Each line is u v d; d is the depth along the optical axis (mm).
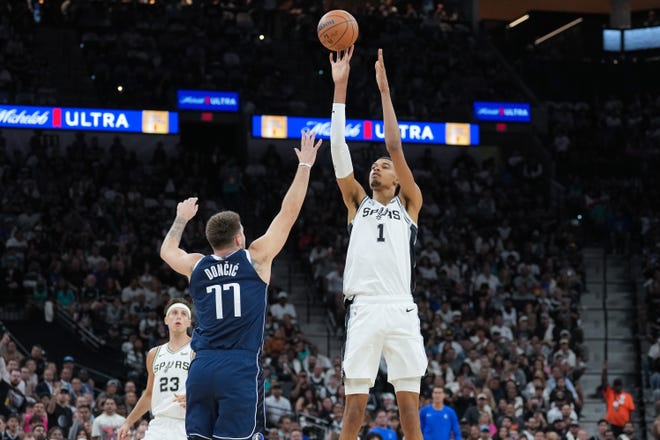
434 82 40312
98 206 31953
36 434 17578
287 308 29031
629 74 43125
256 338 8305
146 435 12180
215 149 37000
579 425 24062
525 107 37656
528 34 48812
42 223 31156
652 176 39312
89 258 29203
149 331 25938
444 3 45500
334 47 9359
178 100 35344
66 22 39781
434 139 36062
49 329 26547
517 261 32906
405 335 8711
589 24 44812
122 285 29000
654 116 41594
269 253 8469
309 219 34094
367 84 38906
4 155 33781
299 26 42094
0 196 31734
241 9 41688
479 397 22781
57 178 33438
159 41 38594
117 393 22812
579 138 40500
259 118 34906
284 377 24875
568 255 34312
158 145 35875
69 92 37344
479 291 30609
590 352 31484
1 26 37125
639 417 28406
